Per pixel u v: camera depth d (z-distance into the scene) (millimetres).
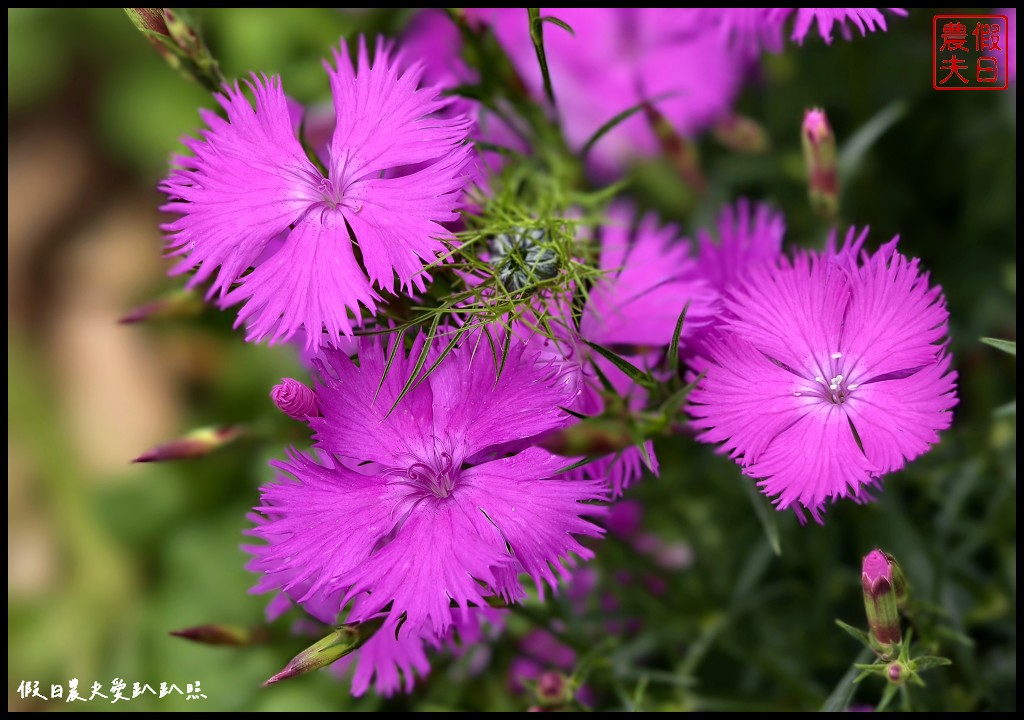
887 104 471
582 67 462
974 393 434
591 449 359
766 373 359
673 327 371
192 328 610
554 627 412
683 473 426
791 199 464
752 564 420
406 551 350
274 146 363
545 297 362
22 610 590
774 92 474
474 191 375
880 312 356
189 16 386
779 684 426
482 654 434
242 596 505
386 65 363
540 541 350
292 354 514
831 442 353
